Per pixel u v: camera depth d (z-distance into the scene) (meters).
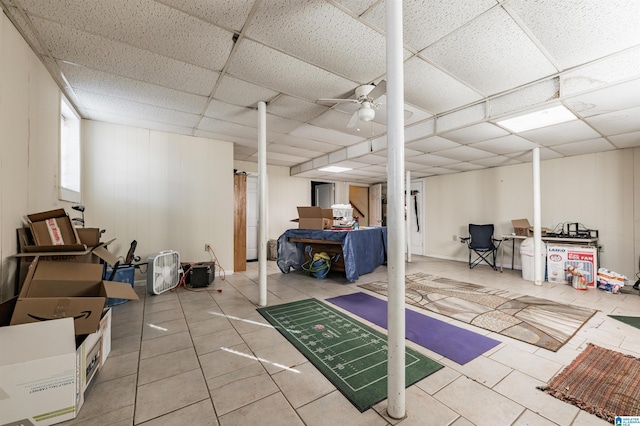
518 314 2.88
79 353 1.46
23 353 1.31
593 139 3.72
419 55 2.12
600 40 1.91
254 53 2.13
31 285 1.70
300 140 4.60
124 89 2.75
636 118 2.90
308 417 1.41
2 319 1.53
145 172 4.06
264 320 2.69
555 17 1.69
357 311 2.95
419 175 7.08
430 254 7.17
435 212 7.06
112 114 3.46
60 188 2.71
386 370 1.82
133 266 3.45
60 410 1.35
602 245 4.41
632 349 2.11
